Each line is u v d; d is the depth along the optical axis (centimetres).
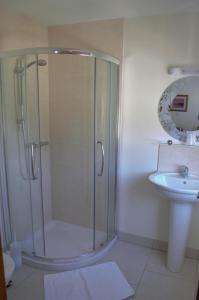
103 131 255
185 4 197
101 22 239
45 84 261
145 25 227
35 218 261
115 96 246
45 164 278
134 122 248
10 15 218
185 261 244
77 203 278
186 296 201
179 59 222
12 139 237
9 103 230
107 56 224
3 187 238
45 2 198
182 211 213
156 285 212
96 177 263
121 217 273
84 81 250
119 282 214
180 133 233
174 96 229
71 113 262
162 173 238
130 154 256
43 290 204
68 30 254
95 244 257
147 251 259
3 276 88
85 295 199
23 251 243
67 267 227
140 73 237
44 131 270
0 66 217
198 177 229
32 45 245
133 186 261
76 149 268
